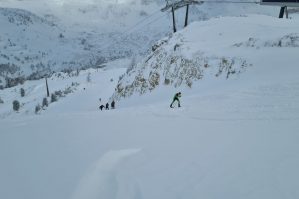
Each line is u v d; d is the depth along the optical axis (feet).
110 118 87.76
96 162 43.57
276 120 60.08
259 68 130.62
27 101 573.33
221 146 45.50
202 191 32.35
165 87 164.04
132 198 33.12
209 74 146.92
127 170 40.29
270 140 46.03
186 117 74.95
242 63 138.31
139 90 179.11
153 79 173.78
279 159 37.93
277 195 29.96
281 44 141.59
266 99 81.30
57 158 47.62
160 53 185.78
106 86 422.41
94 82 512.63
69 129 74.13
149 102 152.97
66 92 477.77
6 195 35.04
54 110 339.16
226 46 156.46
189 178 35.81
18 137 68.69
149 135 57.88
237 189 31.81
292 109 67.72
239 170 36.04
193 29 191.72
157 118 78.48
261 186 31.86
